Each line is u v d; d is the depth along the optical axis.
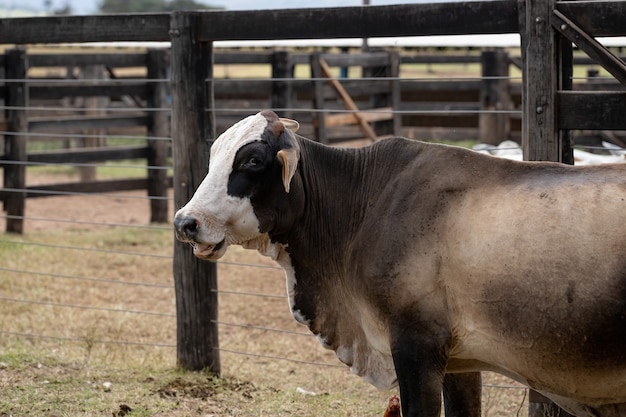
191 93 7.16
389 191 5.05
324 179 5.29
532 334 4.51
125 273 11.65
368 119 15.48
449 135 17.78
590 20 5.62
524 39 5.81
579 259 4.38
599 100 5.71
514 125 17.28
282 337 9.10
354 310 5.26
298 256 5.34
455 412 5.44
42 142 23.20
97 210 16.73
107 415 6.27
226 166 4.95
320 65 14.50
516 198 4.65
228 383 7.11
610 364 4.42
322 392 7.14
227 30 6.93
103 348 8.19
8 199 13.93
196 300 7.31
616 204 4.41
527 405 6.77
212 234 4.91
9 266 11.55
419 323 4.79
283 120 5.38
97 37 7.53
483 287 4.61
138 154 15.20
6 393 6.61
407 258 4.83
